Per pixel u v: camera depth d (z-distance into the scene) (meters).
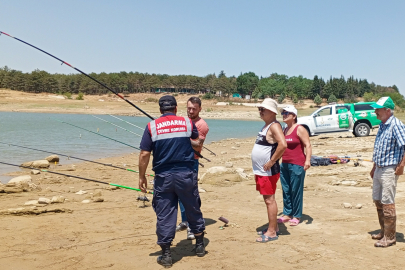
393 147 4.49
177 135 4.23
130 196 7.94
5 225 5.55
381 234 4.90
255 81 169.50
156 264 4.14
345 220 5.85
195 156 5.39
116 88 169.00
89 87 162.25
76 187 9.04
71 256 4.34
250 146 20.84
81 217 6.08
